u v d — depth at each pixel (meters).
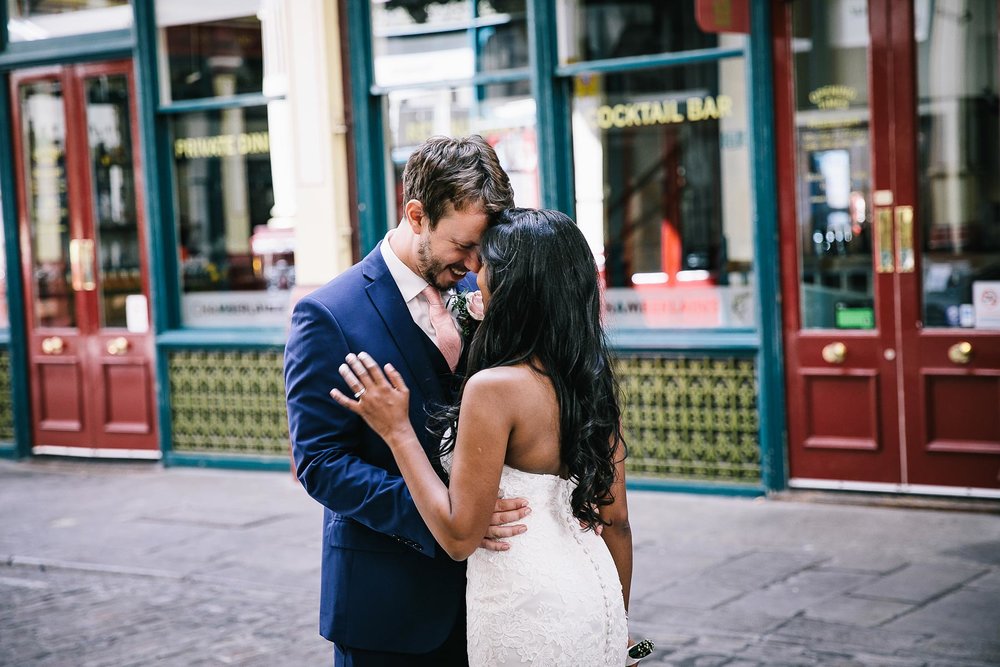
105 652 4.80
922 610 4.83
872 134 6.39
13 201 9.00
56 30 8.77
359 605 2.65
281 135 8.05
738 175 6.79
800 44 6.53
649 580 5.40
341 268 7.68
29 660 4.73
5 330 9.19
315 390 2.61
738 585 5.27
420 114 7.59
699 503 6.74
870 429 6.49
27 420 9.12
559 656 2.43
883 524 6.11
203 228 8.41
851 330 6.52
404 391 2.49
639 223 7.10
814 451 6.64
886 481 6.47
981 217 6.20
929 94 6.29
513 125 7.34
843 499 6.54
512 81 7.30
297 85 7.66
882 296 6.42
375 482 2.52
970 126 6.21
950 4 6.20
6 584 5.88
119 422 8.77
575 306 2.46
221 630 5.04
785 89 6.59
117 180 8.63
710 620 4.84
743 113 6.74
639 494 7.03
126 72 8.52
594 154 7.18
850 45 6.42
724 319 6.89
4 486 8.22
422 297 2.70
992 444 6.21
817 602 4.99
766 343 6.66
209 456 8.40
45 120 8.85
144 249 8.56
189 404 8.48
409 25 7.55
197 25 8.22
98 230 8.73
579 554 2.51
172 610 5.34
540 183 7.22
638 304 7.13
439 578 2.63
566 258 2.47
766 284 6.65
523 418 2.43
